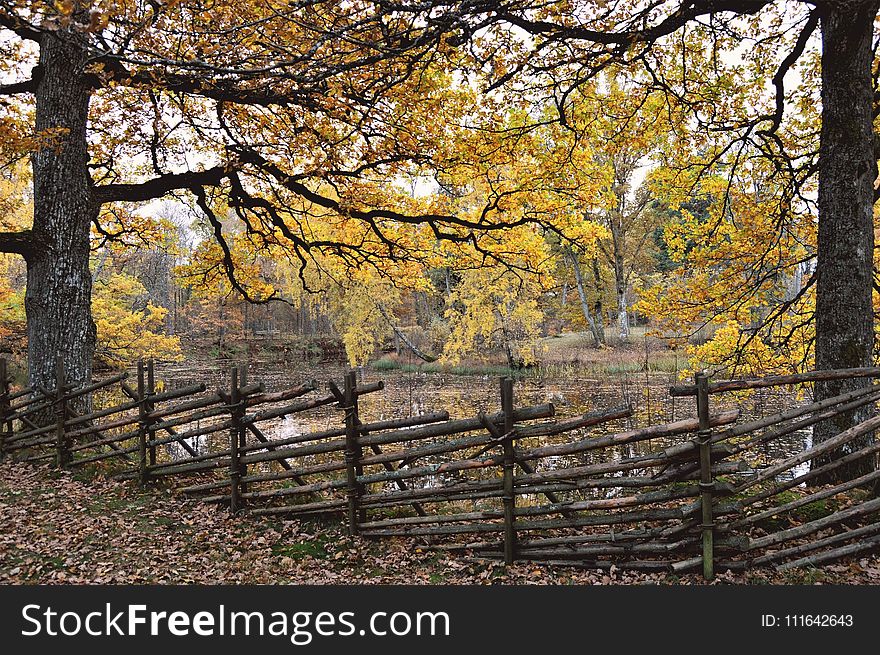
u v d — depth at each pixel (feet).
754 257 27.32
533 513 14.28
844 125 16.33
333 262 40.14
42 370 23.54
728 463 12.76
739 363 28.68
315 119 24.16
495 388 69.15
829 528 14.03
